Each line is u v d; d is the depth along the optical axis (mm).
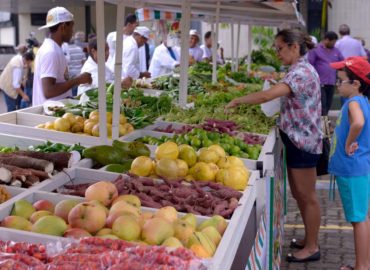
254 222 3607
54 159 3574
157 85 8766
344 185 4855
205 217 2873
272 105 5797
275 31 18078
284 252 5848
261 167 3936
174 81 8766
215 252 2385
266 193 3680
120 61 4875
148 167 3664
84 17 17656
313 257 5582
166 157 3744
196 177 3650
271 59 15000
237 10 8539
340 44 14898
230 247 2502
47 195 3125
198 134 4699
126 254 2098
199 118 5820
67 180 3574
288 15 9000
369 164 4844
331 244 6082
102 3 4504
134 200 2980
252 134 5379
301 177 5266
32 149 4395
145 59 11961
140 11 9633
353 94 4863
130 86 7773
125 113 5707
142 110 6043
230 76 10836
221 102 6965
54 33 6371
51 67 6195
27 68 12898
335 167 4898
